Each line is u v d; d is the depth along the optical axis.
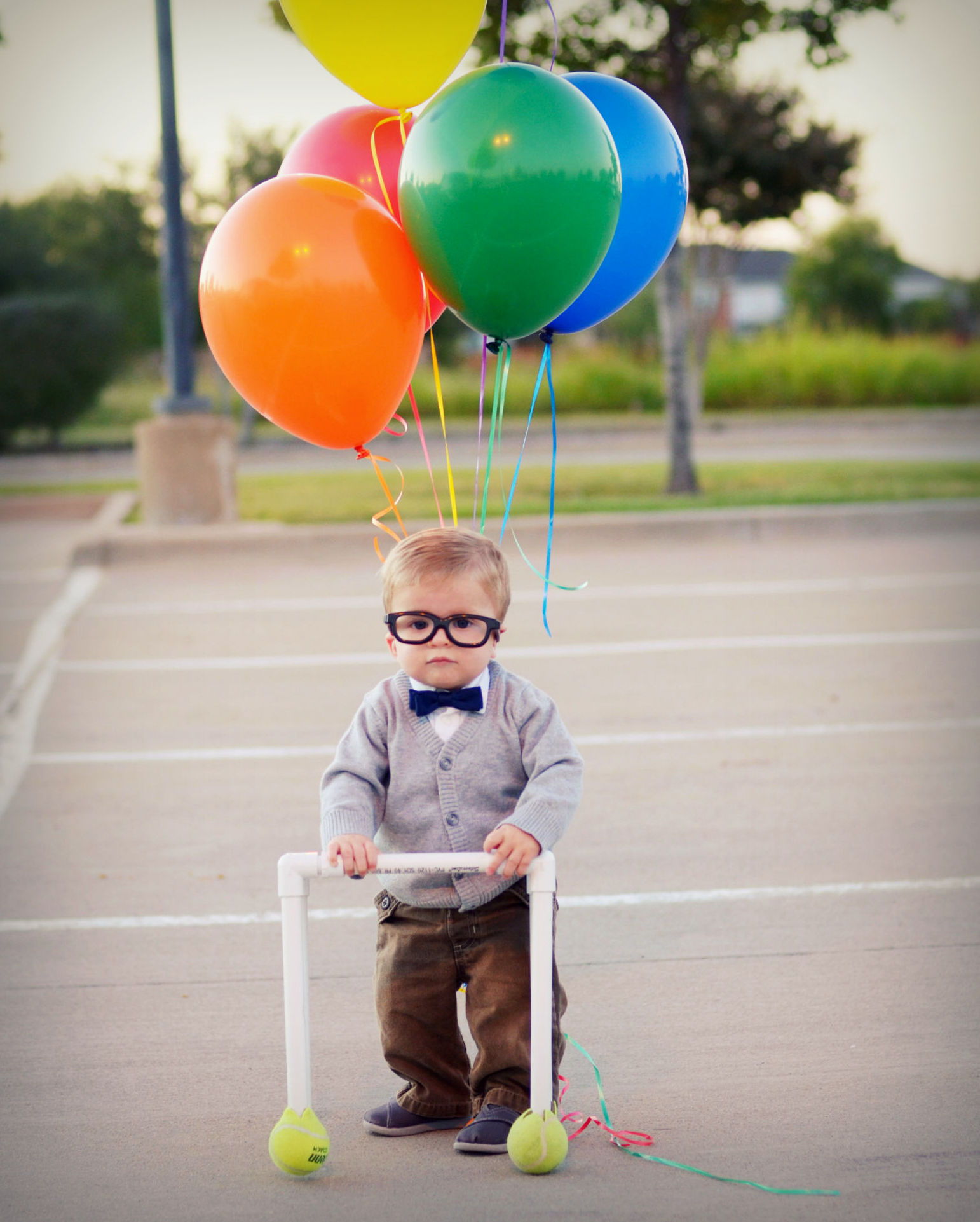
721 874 4.52
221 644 8.55
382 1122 2.88
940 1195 2.59
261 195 2.84
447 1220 2.51
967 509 13.27
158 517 12.61
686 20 12.97
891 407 30.17
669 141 3.26
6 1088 3.15
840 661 7.86
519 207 2.73
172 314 12.62
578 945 3.94
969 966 3.75
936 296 39.06
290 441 25.89
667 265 14.80
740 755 5.99
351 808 2.65
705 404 30.08
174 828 5.14
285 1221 2.52
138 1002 3.63
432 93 3.08
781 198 21.84
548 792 2.62
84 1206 2.61
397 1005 2.82
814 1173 2.67
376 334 2.83
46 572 11.91
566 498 14.89
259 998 3.65
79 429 28.97
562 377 29.50
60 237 28.59
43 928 4.17
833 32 13.05
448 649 2.71
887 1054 3.22
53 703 7.19
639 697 7.05
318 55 3.04
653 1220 2.50
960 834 4.91
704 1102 2.99
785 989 3.61
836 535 12.88
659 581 10.51
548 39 12.94
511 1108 2.78
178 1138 2.89
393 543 11.87
